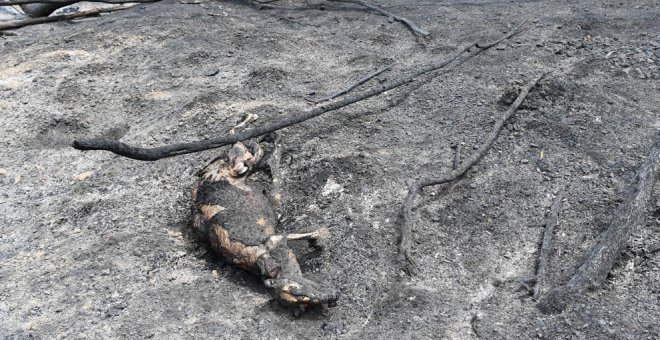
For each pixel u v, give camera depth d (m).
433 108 5.12
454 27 6.72
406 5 7.52
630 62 5.62
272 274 3.37
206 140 4.00
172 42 6.50
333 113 5.03
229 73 5.88
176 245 3.88
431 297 3.41
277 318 3.33
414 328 3.22
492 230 3.88
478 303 3.38
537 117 4.86
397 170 4.36
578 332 3.07
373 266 3.63
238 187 3.80
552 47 6.00
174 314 3.36
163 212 4.20
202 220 3.72
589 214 3.91
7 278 3.67
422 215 3.98
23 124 5.18
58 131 5.16
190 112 5.23
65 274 3.68
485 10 7.19
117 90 5.67
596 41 6.09
